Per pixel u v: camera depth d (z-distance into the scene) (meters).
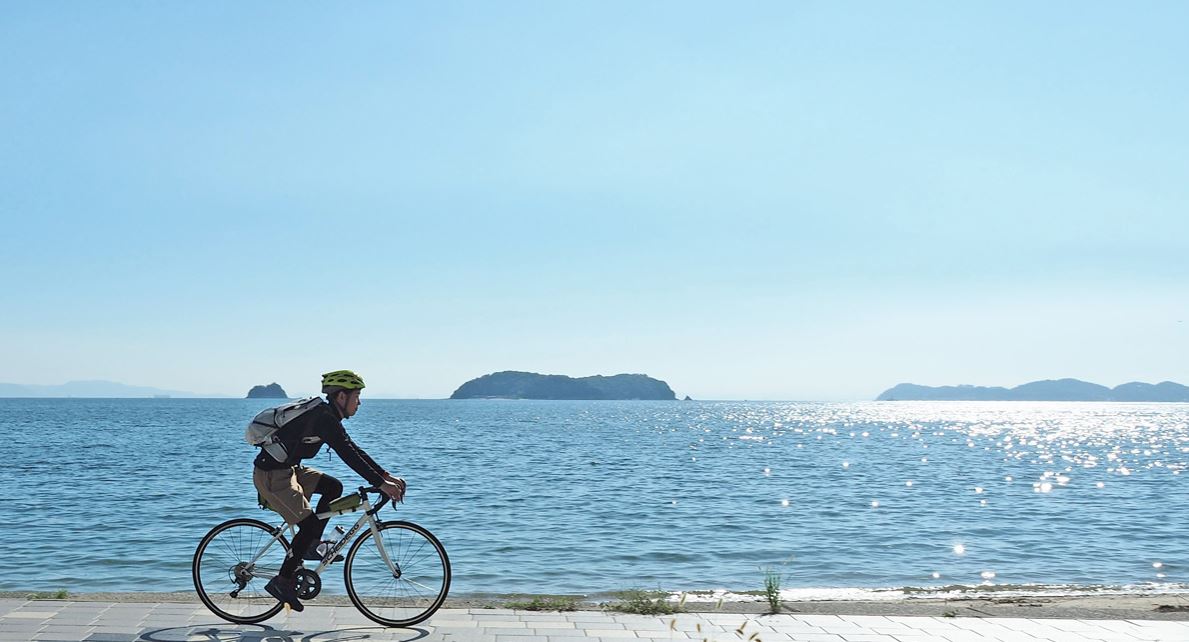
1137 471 36.12
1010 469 36.47
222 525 7.06
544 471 32.22
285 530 7.07
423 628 6.88
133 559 13.48
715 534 16.78
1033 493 25.77
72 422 88.06
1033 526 18.33
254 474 6.87
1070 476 32.88
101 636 6.39
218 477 27.88
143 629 6.63
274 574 6.95
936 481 29.78
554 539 15.97
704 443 58.56
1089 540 16.44
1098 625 7.30
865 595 10.54
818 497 23.84
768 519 19.03
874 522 18.73
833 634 6.90
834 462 39.88
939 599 9.88
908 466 37.56
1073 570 13.45
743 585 12.12
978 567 13.63
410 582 7.05
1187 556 14.75
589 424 100.50
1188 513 20.81
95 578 12.15
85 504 20.47
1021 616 7.90
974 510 21.11
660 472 32.41
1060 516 20.09
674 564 13.69
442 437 63.16
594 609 7.77
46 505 20.27
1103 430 98.44
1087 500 23.83
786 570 13.27
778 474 32.16
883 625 7.23
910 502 22.86
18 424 81.25
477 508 20.53
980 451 51.97
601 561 13.88
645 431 80.50
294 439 6.81
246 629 6.73
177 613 7.15
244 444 49.16
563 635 6.72
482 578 12.52
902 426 107.19
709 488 26.20
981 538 16.59
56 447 45.25
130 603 7.51
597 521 18.47
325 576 11.48
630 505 21.47
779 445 57.06
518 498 22.73
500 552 14.62
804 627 7.12
